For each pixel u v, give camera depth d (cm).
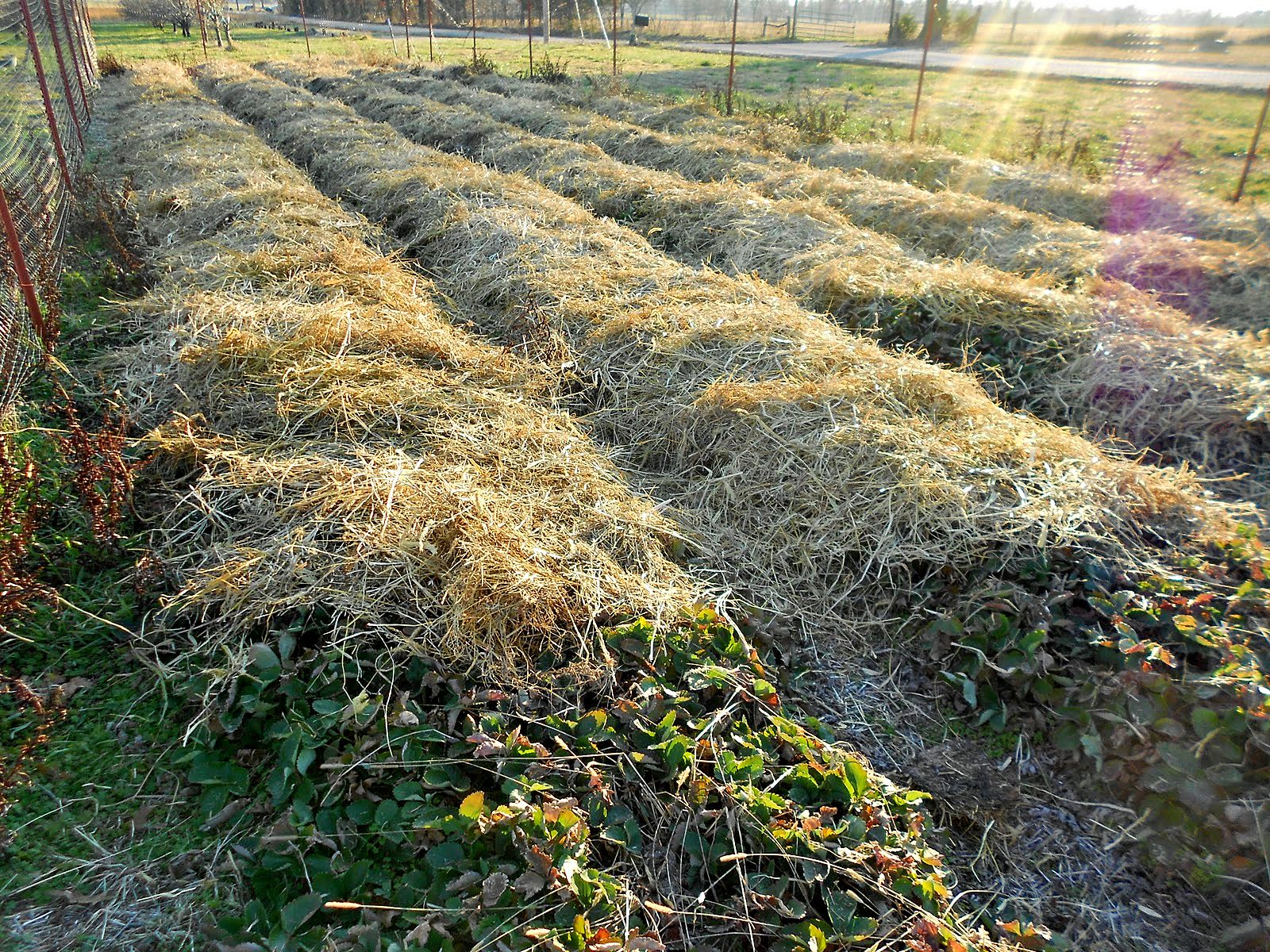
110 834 227
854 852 218
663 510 352
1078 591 299
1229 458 418
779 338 441
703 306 485
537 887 204
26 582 276
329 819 226
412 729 241
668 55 2472
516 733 238
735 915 209
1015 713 279
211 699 254
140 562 295
